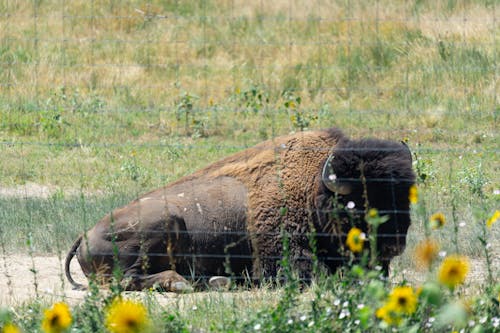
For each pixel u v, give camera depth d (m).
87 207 38.62
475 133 52.56
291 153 29.83
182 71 68.31
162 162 50.31
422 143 52.44
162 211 29.77
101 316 20.62
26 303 25.38
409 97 59.81
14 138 56.12
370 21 71.06
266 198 29.62
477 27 66.50
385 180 27.80
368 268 27.86
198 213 30.05
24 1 76.44
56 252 34.25
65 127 57.44
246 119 59.06
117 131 57.31
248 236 29.67
